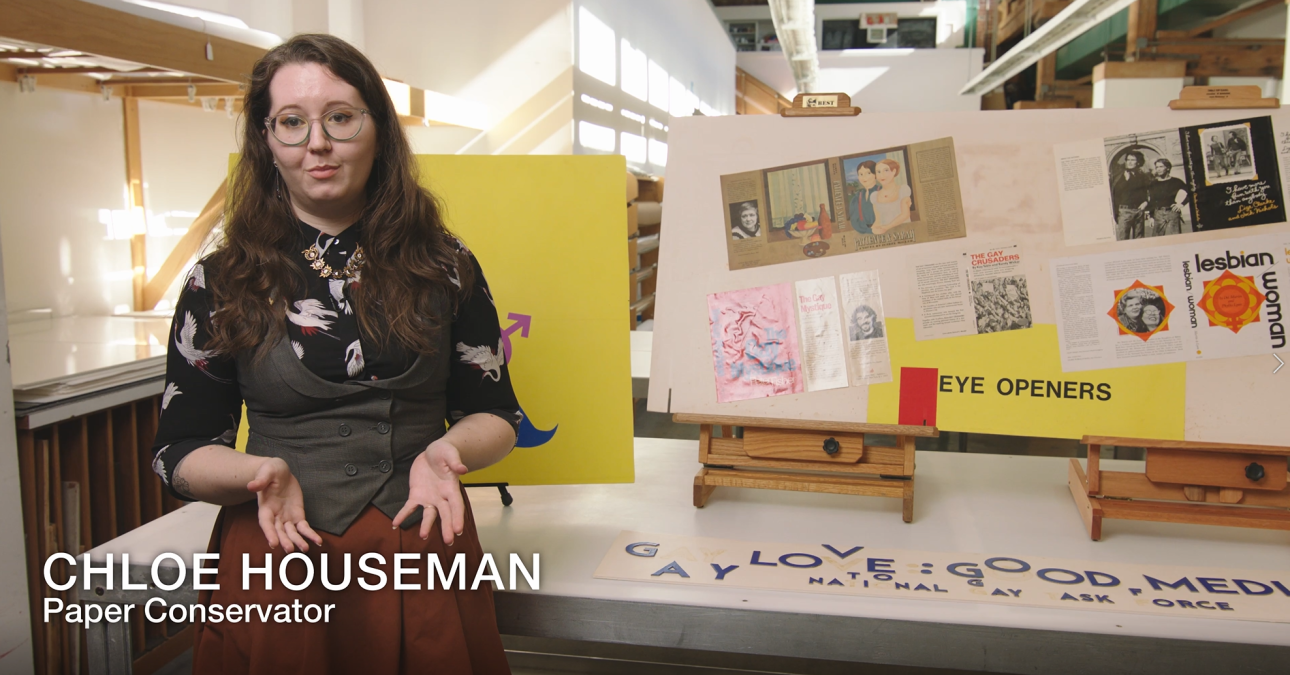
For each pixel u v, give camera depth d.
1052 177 1.68
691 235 1.80
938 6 14.57
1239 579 1.45
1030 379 1.67
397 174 1.21
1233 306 1.61
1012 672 1.32
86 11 2.04
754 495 1.90
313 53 1.12
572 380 1.78
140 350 2.48
